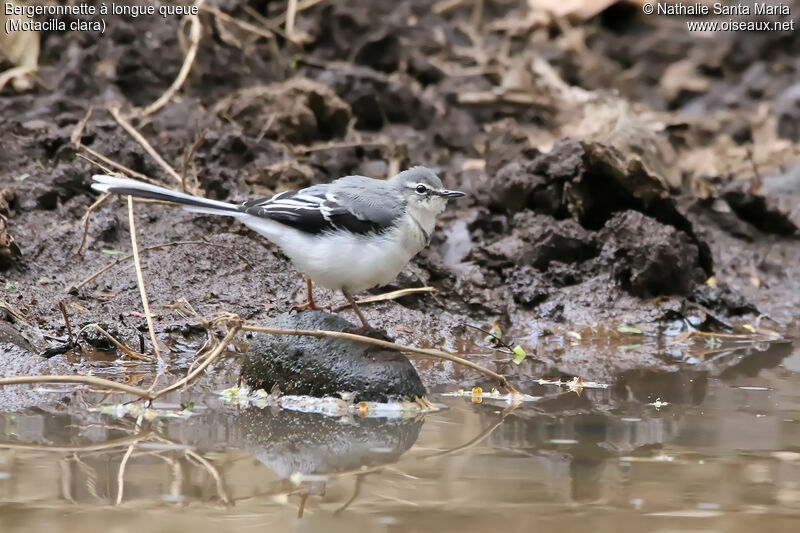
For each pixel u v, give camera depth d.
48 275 12.11
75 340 10.83
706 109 19.56
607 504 6.90
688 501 7.03
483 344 12.12
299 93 15.93
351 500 7.00
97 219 12.95
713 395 10.07
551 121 17.55
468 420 9.06
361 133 16.83
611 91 18.83
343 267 9.66
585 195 14.14
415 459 7.90
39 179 13.36
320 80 16.95
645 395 10.06
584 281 13.66
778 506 6.91
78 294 11.77
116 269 12.31
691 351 12.07
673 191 15.91
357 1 20.06
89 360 10.59
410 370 9.62
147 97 16.22
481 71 18.69
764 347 12.30
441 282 13.03
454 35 20.19
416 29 19.70
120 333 11.12
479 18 20.52
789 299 14.13
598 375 10.91
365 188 9.91
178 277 12.31
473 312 12.86
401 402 9.42
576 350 12.02
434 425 8.89
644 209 14.01
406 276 12.76
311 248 9.66
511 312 13.05
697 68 20.36
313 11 18.83
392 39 18.42
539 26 20.36
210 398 9.62
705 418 9.19
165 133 14.98
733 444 8.36
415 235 9.98
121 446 8.08
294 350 9.63
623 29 21.09
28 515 6.59
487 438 8.49
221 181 13.83
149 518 6.61
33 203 13.04
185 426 8.66
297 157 15.52
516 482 7.39
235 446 8.16
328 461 7.83
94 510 6.70
